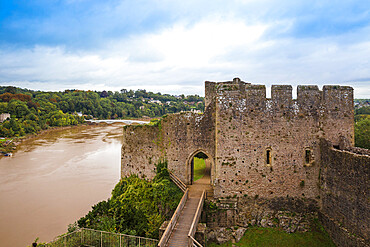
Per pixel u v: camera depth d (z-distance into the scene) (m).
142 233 21.84
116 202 25.34
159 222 22.05
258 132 22.64
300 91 22.78
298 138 22.67
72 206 38.62
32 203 39.88
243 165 22.66
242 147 22.62
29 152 77.81
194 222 18.20
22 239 29.84
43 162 65.19
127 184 27.75
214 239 21.42
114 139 104.12
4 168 59.78
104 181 49.81
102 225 21.33
